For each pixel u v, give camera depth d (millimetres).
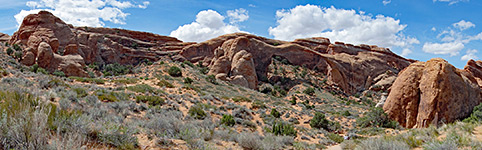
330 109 45188
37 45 56719
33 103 5680
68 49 62781
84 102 13953
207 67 82750
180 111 20047
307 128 23922
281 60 92062
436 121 20656
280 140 12953
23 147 3939
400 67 105062
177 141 7383
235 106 27578
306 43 111812
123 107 15062
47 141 4410
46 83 19016
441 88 21766
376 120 25312
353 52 105250
